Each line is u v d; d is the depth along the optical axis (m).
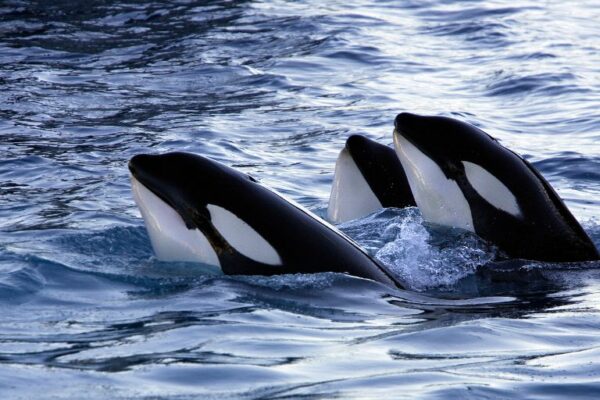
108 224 38.16
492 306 28.20
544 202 33.25
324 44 82.06
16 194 44.06
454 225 33.97
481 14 95.56
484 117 59.91
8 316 25.91
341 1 103.50
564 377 21.91
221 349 23.17
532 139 54.56
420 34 87.19
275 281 28.67
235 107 63.72
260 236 29.19
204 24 91.31
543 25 89.94
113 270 30.36
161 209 29.84
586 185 46.38
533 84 67.25
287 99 65.75
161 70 74.50
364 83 69.94
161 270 30.11
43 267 30.11
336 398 20.12
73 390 20.17
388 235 35.38
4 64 75.06
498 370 22.23
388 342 24.14
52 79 70.88
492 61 76.00
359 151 37.97
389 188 37.78
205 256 29.67
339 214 38.16
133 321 25.44
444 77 71.62
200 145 53.75
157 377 21.08
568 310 27.62
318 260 29.34
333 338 24.42
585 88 65.88
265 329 24.97
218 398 19.98
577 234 33.25
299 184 46.97
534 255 32.81
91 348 23.00
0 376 20.75
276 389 20.58
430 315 26.92
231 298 27.44
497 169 33.28
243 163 50.62
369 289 28.77
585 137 54.34
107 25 90.25
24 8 95.56
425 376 21.62
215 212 29.25
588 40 83.31
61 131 57.12
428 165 33.88
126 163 50.06
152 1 100.69
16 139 54.88
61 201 42.56
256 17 94.62
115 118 60.72
